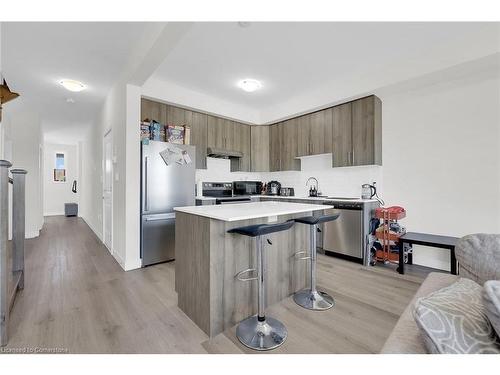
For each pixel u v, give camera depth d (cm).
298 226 240
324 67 309
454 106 292
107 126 384
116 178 334
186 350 153
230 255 182
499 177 264
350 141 357
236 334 171
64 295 227
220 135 438
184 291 198
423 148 315
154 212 315
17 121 461
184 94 374
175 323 184
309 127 416
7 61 276
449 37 249
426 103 312
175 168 333
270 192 491
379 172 354
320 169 432
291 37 245
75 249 390
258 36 243
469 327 64
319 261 331
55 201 798
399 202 336
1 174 155
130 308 205
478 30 237
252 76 334
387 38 249
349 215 334
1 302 155
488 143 271
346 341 162
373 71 317
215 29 231
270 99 423
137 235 304
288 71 320
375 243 329
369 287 248
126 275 278
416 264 319
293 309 205
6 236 158
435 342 63
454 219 293
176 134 350
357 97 343
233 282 183
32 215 471
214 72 322
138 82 291
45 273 284
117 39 239
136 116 302
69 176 816
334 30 235
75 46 249
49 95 379
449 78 286
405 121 329
